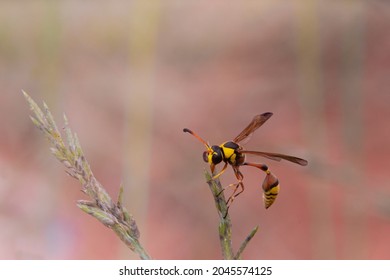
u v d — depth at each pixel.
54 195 0.46
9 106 0.70
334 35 0.72
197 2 1.00
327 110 0.72
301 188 0.63
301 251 0.57
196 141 0.72
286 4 0.96
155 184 0.64
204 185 0.64
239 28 0.97
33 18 0.81
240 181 0.39
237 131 0.76
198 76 0.87
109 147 0.72
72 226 0.51
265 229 0.60
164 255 0.58
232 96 0.83
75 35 0.88
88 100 0.77
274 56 0.89
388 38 0.76
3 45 0.78
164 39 0.94
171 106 0.78
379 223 0.56
